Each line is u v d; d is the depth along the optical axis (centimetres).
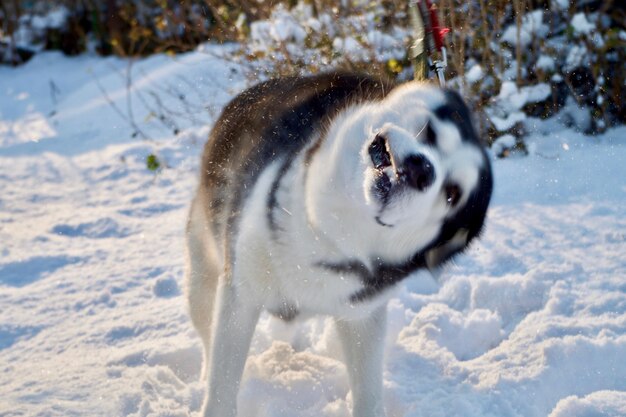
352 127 270
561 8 641
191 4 906
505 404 333
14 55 1064
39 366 384
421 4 349
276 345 384
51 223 570
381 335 322
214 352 309
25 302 453
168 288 461
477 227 297
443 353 373
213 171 345
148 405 333
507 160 582
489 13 642
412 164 249
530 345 373
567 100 639
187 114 739
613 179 542
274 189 291
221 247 323
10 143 782
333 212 275
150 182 638
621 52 632
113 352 395
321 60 562
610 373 356
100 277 481
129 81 806
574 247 464
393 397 343
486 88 604
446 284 437
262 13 642
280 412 333
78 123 807
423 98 273
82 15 1075
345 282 292
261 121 327
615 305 403
